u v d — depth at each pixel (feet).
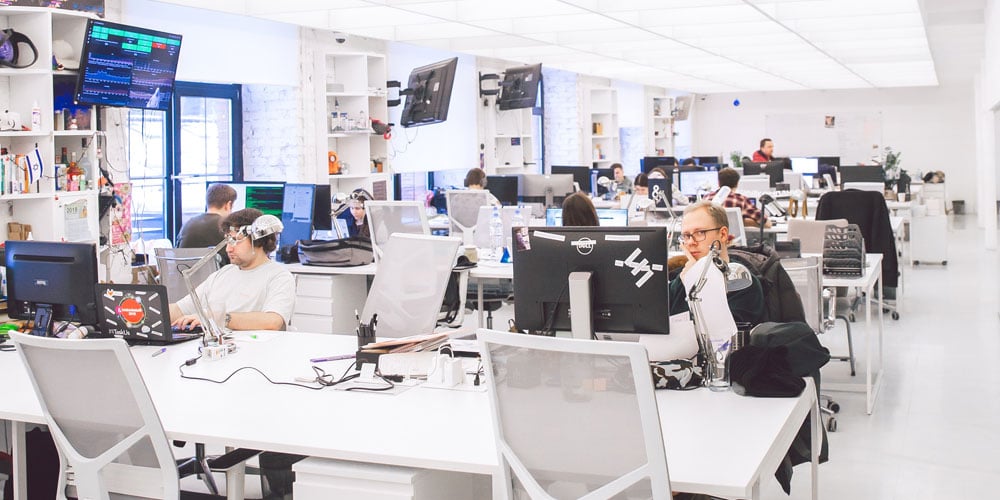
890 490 12.60
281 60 27.61
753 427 7.80
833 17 26.99
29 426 11.21
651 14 27.73
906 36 32.86
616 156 49.65
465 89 38.17
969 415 16.11
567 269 9.41
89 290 11.71
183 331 12.17
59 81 18.63
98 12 19.19
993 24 30.04
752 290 10.59
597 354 6.42
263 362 10.68
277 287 12.96
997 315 25.58
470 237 25.55
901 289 27.78
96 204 18.92
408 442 7.66
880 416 16.16
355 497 7.54
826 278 16.60
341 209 22.20
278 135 28.45
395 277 14.20
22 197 17.12
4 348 11.62
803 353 8.95
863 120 65.36
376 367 9.93
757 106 68.08
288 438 7.80
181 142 26.13
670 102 59.93
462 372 9.68
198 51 24.76
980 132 50.93
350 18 26.25
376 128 30.35
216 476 12.98
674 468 6.82
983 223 51.13
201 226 19.48
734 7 26.27
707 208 10.32
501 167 40.70
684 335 9.56
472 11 25.07
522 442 6.97
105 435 8.21
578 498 6.82
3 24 17.72
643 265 9.11
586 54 37.60
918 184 49.52
